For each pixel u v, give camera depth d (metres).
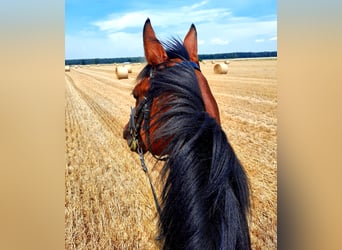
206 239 0.70
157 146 0.80
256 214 0.91
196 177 0.70
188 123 0.72
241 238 0.75
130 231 0.93
